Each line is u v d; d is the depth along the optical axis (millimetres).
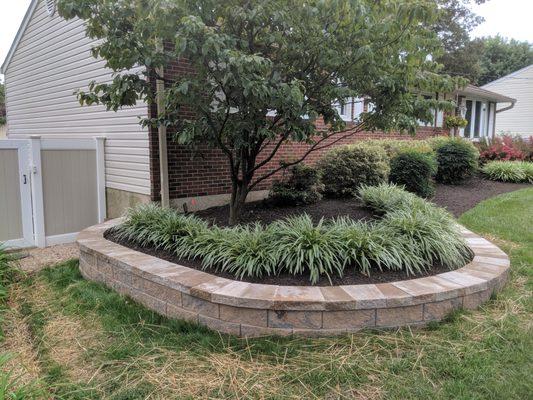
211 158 6945
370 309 3055
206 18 4090
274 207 6535
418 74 4617
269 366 2736
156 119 4691
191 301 3299
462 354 2809
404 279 3549
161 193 6297
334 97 4535
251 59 3420
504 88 23094
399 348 2893
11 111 12062
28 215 6023
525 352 2828
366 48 3961
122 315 3561
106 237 4926
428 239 4020
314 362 2756
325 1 3883
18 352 3055
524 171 11047
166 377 2654
